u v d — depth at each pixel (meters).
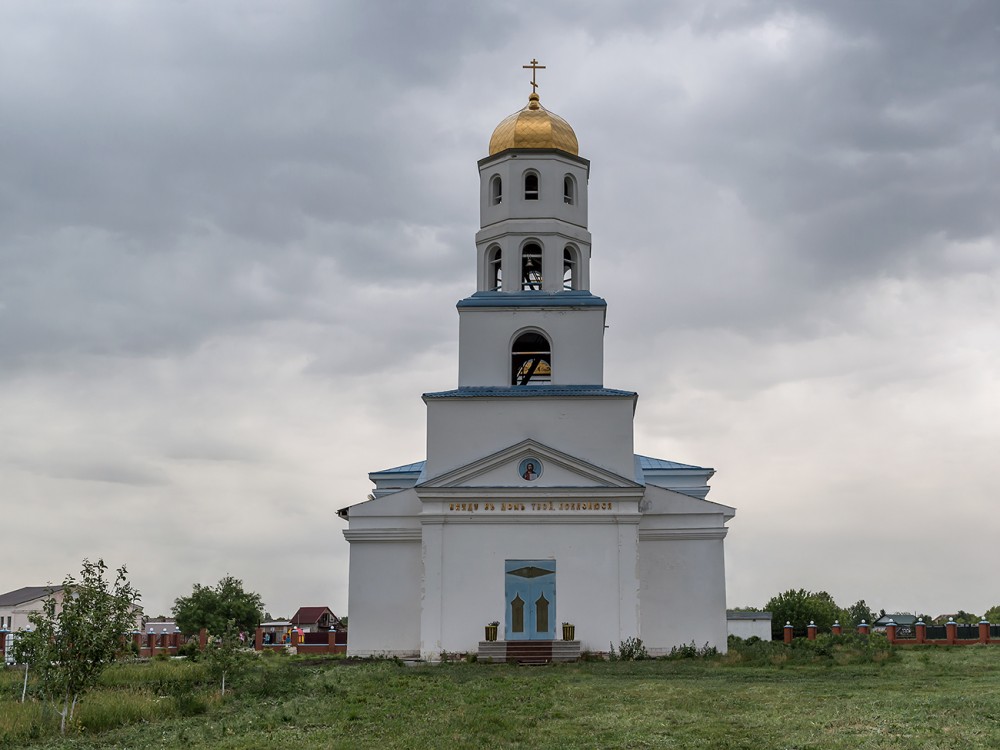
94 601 25.12
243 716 25.09
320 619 102.94
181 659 47.03
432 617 43.56
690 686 29.36
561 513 44.00
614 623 43.22
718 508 46.84
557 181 48.75
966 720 21.12
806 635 64.81
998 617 99.62
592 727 22.05
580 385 46.78
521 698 27.19
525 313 47.31
